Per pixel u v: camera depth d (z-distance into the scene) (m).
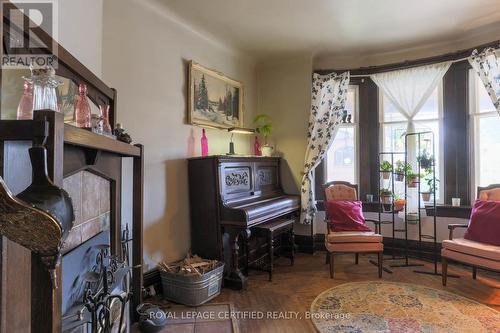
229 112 3.95
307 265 3.69
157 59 2.96
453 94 3.80
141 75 2.79
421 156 3.77
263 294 2.87
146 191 2.83
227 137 3.93
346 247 3.26
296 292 2.90
